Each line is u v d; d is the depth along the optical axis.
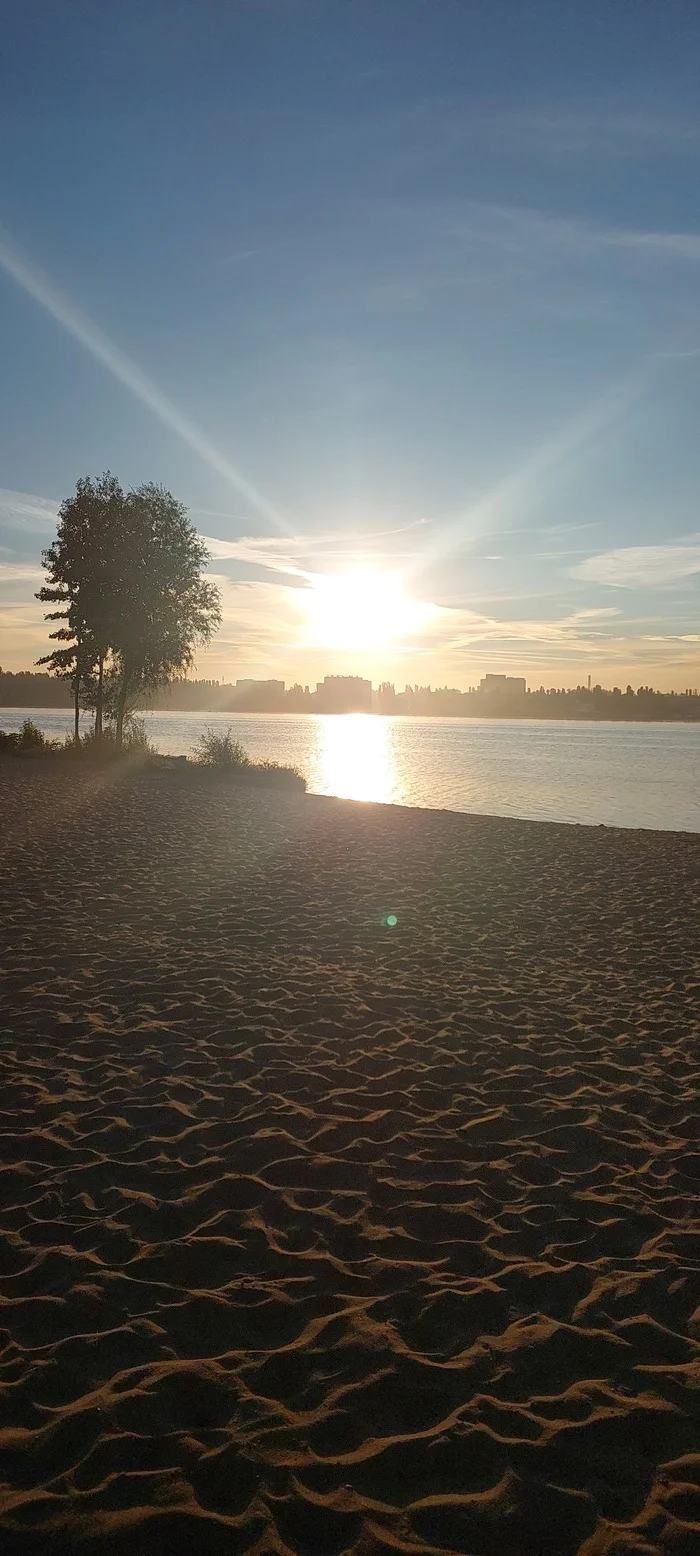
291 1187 5.03
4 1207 4.64
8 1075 6.35
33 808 22.03
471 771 56.91
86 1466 3.00
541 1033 7.84
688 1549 2.78
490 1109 6.23
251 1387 3.42
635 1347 3.73
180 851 16.80
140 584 35.50
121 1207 4.68
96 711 38.56
